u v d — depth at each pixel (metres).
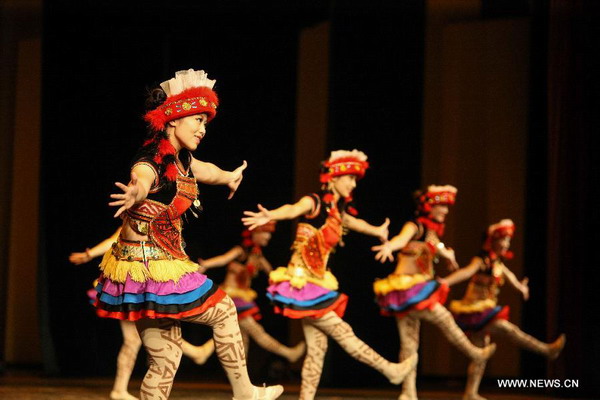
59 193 13.20
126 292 5.04
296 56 14.48
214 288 5.30
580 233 11.41
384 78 13.10
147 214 5.07
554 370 11.56
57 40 13.37
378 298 9.60
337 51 12.99
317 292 7.88
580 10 11.52
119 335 13.37
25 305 14.59
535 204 12.97
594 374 11.27
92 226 13.27
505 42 14.59
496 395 11.66
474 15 14.77
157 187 5.04
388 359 12.83
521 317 13.43
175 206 5.18
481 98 14.65
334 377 12.46
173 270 5.09
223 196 14.23
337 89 12.95
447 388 12.79
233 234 14.20
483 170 14.53
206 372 13.95
